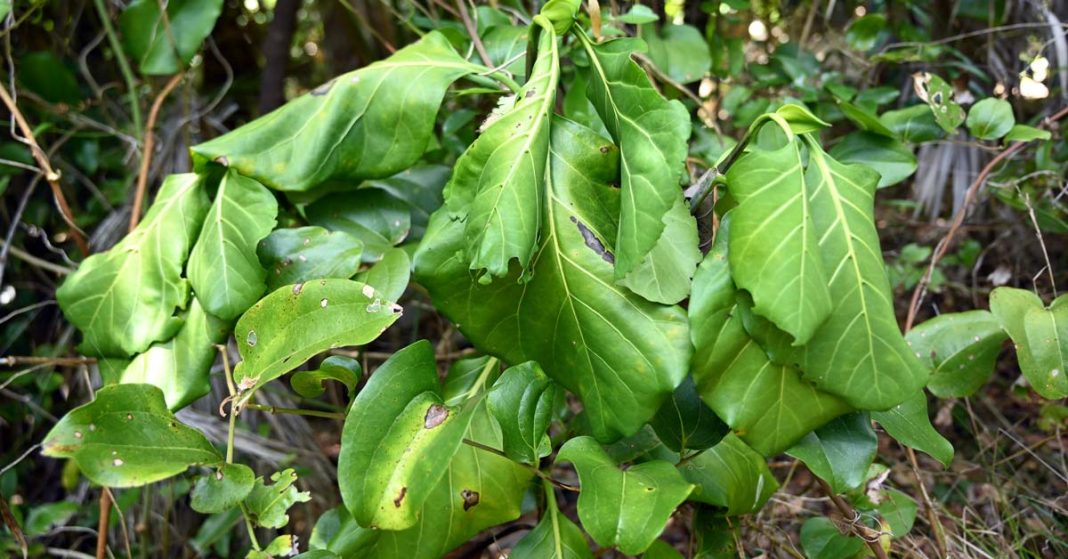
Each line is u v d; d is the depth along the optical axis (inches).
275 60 48.3
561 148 22.7
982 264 42.9
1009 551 29.9
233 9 55.9
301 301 21.6
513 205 20.6
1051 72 37.1
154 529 37.7
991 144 37.9
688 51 33.3
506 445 22.2
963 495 33.4
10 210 42.1
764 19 43.4
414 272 22.8
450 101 37.9
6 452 41.1
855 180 21.6
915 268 38.4
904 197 47.2
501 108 22.5
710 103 36.8
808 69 36.4
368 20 45.4
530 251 20.6
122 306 25.5
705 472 24.6
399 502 20.4
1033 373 24.3
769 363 21.0
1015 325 24.7
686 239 22.3
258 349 21.7
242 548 38.6
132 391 20.6
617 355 21.7
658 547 23.3
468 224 20.9
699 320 20.9
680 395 23.1
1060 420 30.9
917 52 35.4
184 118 39.9
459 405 23.2
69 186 44.0
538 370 22.4
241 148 24.7
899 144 27.0
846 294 20.6
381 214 26.4
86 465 19.4
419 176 28.7
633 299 21.7
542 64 22.4
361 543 23.8
